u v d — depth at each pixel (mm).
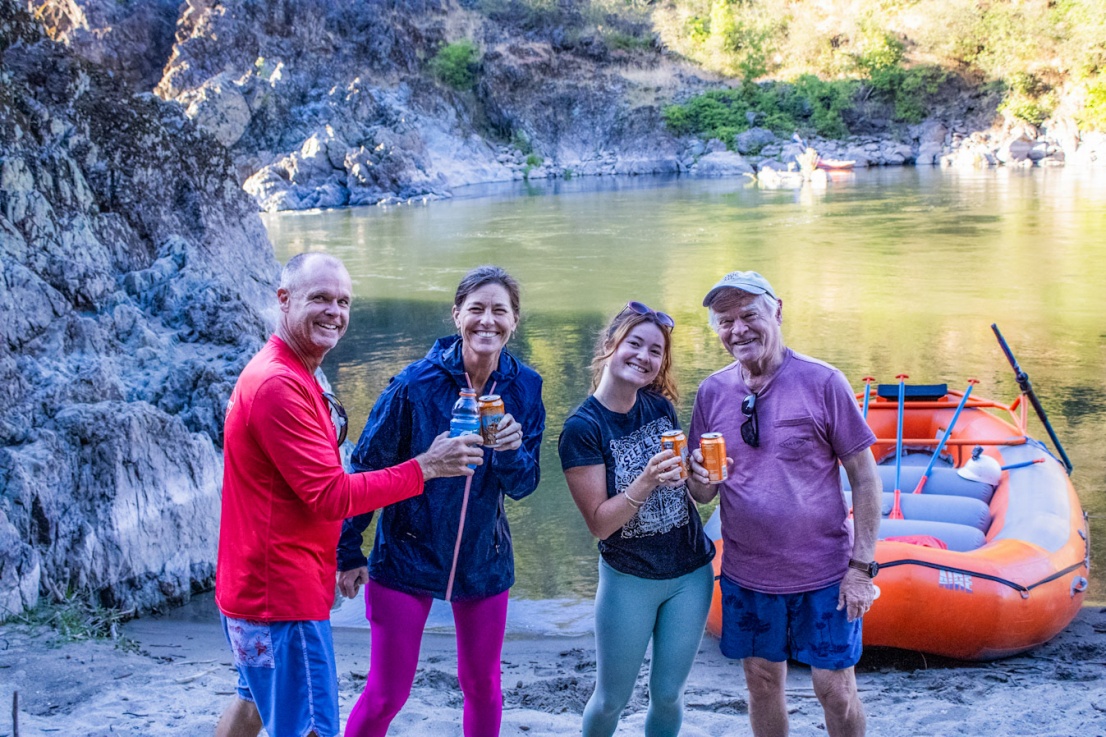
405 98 48844
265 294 12305
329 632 2740
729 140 49812
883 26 53000
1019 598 4688
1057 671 4645
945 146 48344
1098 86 45094
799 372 3082
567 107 53062
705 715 3871
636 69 55219
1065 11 48188
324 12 48625
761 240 22312
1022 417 6797
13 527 5352
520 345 12742
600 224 27062
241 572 2627
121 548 5965
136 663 4699
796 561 3035
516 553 6691
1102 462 7762
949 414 7164
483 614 3070
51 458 5848
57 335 7031
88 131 10039
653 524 3041
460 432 2807
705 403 3256
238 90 41719
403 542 3000
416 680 4582
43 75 9938
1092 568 6047
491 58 52938
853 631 3059
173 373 7242
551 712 4184
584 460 3051
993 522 5723
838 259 19062
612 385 3088
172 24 50062
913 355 11531
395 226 28859
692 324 13602
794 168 44906
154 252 10531
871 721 3816
